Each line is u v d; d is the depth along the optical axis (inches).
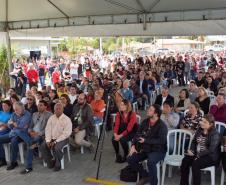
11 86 494.9
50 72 768.9
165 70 661.3
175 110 274.8
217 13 323.0
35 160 250.2
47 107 263.0
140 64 722.8
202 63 810.2
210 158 180.9
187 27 343.6
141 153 200.1
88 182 206.7
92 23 393.4
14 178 216.8
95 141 293.3
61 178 214.4
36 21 430.6
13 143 232.8
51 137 232.2
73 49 1567.4
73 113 269.0
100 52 1286.9
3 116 258.1
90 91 345.4
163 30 370.3
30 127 240.8
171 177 208.7
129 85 398.9
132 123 234.5
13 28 449.1
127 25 385.1
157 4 338.3
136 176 203.3
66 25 411.8
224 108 248.5
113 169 228.1
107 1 347.3
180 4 331.6
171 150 209.5
